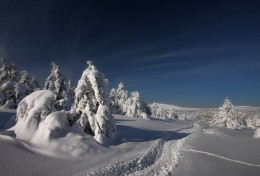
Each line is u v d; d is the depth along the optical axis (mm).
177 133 36406
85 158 15000
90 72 19891
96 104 19969
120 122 36500
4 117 23766
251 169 15055
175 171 14672
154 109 88875
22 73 45562
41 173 11758
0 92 36188
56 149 14891
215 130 40031
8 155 12570
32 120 16906
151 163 17031
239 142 27406
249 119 71125
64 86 44500
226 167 15531
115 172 13906
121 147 18906
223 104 59969
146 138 25969
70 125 18891
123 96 64062
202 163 16562
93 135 19406
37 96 18234
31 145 14758
